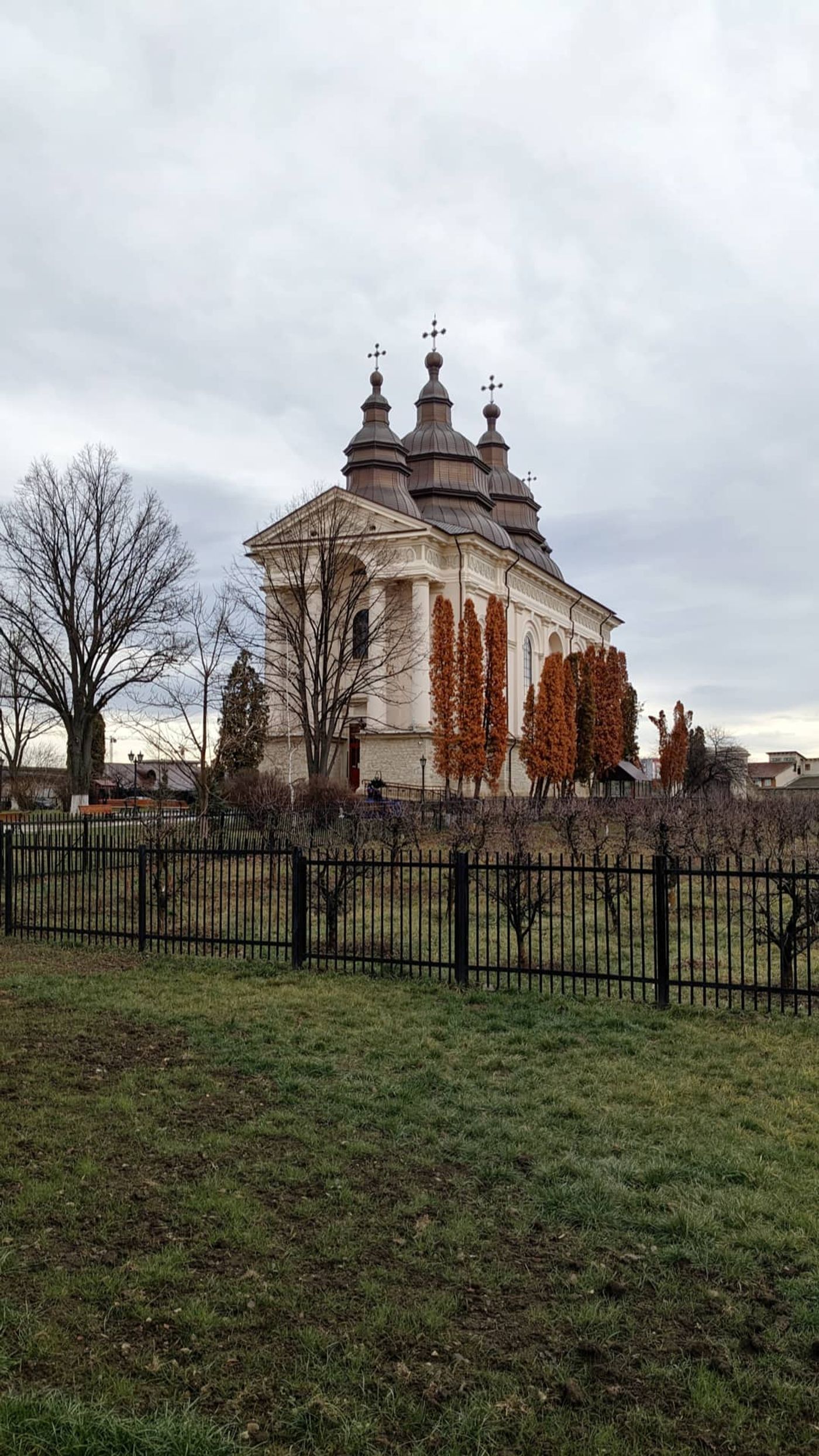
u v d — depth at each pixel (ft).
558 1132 20.24
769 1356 12.75
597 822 83.87
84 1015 29.53
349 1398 11.77
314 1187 17.47
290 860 43.88
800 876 29.66
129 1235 15.53
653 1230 16.10
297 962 36.55
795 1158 18.89
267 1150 19.01
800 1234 15.74
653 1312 13.75
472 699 130.82
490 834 82.84
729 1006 30.19
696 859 68.59
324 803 95.55
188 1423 11.09
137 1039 26.89
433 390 185.37
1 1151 18.61
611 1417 11.61
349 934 43.80
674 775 196.34
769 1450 11.14
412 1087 22.84
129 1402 11.58
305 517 125.08
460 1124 20.58
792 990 29.58
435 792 140.26
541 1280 14.51
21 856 51.75
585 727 169.89
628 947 41.75
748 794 179.52
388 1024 28.60
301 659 115.44
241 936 43.70
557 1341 13.01
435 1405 11.73
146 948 40.45
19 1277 14.25
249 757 124.98
